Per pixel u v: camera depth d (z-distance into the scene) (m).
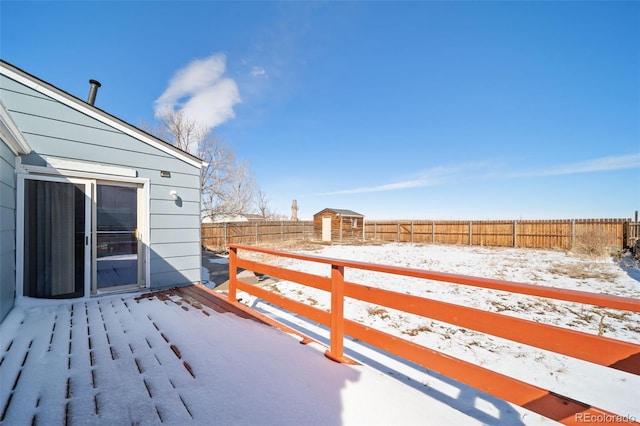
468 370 1.46
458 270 7.63
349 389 1.70
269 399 1.57
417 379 2.32
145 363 2.01
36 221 3.72
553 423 1.74
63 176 3.90
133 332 2.66
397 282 6.07
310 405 1.52
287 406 1.51
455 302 4.60
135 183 4.61
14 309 3.33
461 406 1.94
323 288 2.33
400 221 18.55
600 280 6.27
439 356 1.58
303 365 2.00
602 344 1.01
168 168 4.94
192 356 2.13
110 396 1.60
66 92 3.93
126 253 4.49
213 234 14.07
